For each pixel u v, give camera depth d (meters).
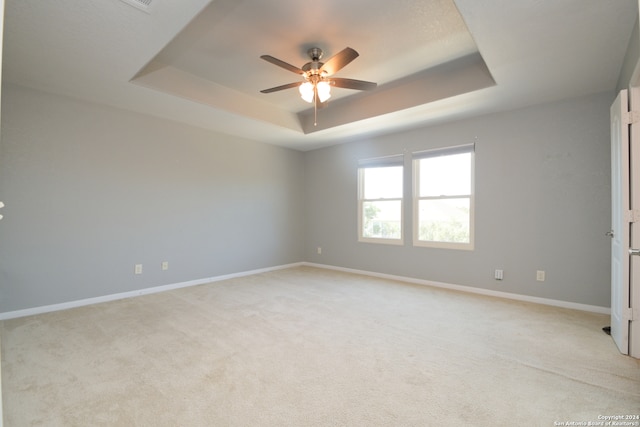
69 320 2.96
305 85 2.75
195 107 3.62
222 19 2.40
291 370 2.10
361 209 5.18
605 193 3.15
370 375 2.04
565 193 3.35
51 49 2.40
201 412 1.69
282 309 3.30
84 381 1.96
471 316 3.08
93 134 3.49
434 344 2.47
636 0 1.86
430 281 4.34
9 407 1.71
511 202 3.68
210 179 4.57
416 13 2.34
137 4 1.91
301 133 4.73
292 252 5.81
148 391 1.87
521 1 1.86
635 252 2.10
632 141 2.26
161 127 4.04
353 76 3.39
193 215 4.38
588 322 2.92
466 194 4.07
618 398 1.80
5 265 3.00
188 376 2.03
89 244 3.48
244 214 5.03
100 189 3.55
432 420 1.63
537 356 2.28
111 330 2.73
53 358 2.24
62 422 1.61
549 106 3.43
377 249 4.92
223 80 3.51
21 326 2.81
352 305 3.43
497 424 1.61
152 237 3.97
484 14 1.97
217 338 2.58
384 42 2.73
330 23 2.46
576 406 1.74
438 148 4.24
